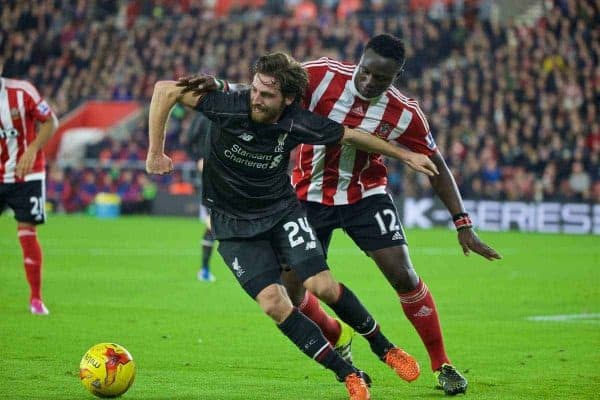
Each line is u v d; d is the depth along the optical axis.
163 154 11.62
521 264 33.25
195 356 15.21
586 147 53.31
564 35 60.31
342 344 13.41
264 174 11.70
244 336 17.28
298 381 13.31
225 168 11.70
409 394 12.59
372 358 15.41
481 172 54.00
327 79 12.85
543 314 20.91
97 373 11.53
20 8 73.69
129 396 12.05
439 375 12.74
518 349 16.31
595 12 62.34
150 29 71.12
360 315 12.01
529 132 54.78
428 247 40.44
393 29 65.12
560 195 52.00
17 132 19.33
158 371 13.89
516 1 71.75
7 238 39.91
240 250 11.73
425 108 58.47
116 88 68.94
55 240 39.75
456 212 13.14
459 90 58.34
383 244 12.98
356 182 13.12
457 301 23.16
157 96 11.41
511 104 56.81
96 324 18.34
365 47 12.29
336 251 37.94
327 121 11.61
